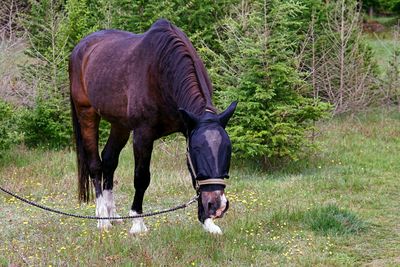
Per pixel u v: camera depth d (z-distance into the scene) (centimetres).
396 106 1619
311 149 1145
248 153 1045
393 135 1358
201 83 654
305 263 640
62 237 713
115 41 787
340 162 1145
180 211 838
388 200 908
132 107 708
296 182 995
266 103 1085
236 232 721
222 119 616
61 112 1235
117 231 730
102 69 762
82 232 739
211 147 590
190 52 673
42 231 745
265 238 714
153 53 693
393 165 1123
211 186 584
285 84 1092
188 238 688
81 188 828
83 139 826
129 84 718
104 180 804
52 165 1100
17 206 866
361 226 766
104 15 1376
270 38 1087
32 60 1502
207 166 585
